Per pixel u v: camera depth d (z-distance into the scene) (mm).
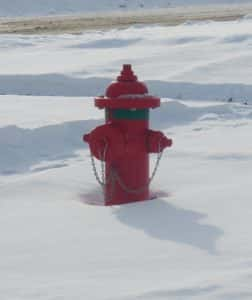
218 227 9000
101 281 7297
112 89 10977
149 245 8406
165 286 7012
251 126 17500
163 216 9625
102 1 91188
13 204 10680
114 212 9945
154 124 18266
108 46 34156
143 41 34188
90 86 25047
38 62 29719
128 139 10945
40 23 62969
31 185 11742
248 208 9750
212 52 29156
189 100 22344
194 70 25281
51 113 18641
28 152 15141
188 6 91375
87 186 11820
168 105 19188
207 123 18234
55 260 8016
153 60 28234
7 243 8664
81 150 15609
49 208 10328
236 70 25219
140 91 10945
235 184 11219
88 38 38281
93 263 7875
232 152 13891
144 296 6773
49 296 6891
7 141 15297
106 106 10914
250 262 7648
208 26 42250
